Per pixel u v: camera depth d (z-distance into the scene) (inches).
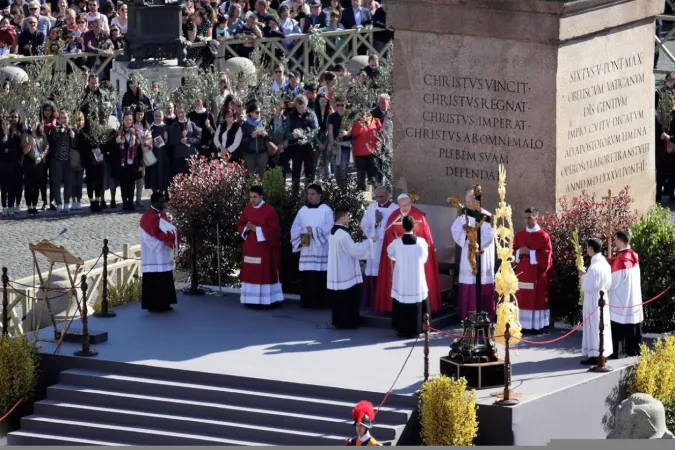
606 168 1914.4
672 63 2906.0
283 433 1606.8
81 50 2677.2
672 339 1710.1
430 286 1825.8
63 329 1765.5
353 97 2397.9
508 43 1844.2
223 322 1856.5
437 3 1867.6
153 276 1879.9
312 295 1902.1
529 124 1846.7
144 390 1690.5
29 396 1724.9
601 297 1664.6
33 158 2297.0
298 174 2340.1
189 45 2682.1
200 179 2006.6
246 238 1905.8
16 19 2728.8
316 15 2797.7
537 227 1791.3
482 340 1631.4
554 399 1612.9
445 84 1886.1
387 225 1841.8
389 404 1610.5
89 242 2190.0
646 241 1797.5
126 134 2325.3
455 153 1891.0
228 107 2314.2
